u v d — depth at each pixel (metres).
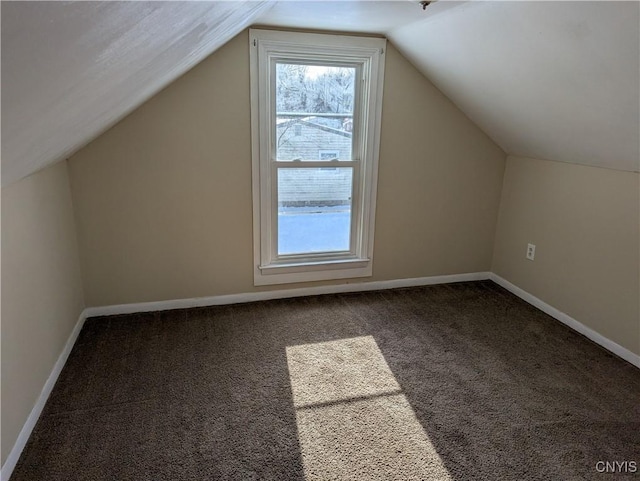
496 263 3.50
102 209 2.64
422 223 3.28
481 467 1.69
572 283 2.77
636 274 2.36
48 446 1.74
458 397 2.10
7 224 1.68
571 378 2.26
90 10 0.56
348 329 2.72
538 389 2.17
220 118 2.67
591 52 1.74
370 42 2.77
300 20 2.40
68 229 2.50
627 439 1.84
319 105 2.89
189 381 2.17
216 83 2.61
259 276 3.04
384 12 2.13
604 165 2.48
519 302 3.17
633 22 1.47
